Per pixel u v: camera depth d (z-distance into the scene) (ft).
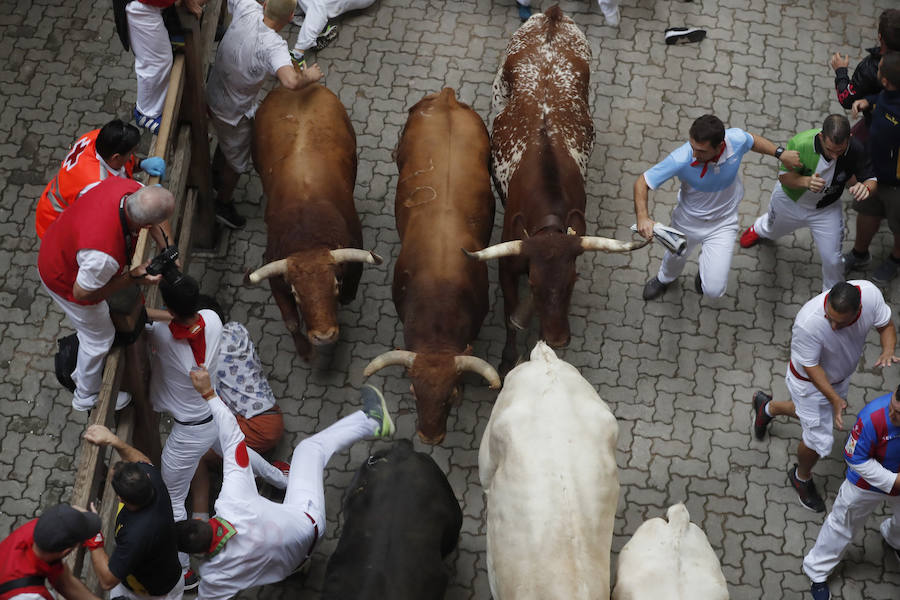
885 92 22.70
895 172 23.36
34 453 22.95
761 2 31.55
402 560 17.40
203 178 24.54
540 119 23.49
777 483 22.94
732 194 22.77
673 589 15.64
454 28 30.78
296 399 23.85
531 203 21.85
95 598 15.28
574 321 25.25
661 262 26.32
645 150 28.30
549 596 15.70
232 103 24.07
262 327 24.91
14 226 26.04
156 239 18.13
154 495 15.80
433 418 19.97
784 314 25.52
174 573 16.75
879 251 26.61
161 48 21.65
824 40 30.73
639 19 31.07
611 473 17.47
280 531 18.11
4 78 28.60
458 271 21.50
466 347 20.99
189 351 18.71
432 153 23.20
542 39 25.44
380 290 25.66
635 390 24.22
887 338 20.26
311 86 24.53
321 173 22.85
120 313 17.63
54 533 13.65
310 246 21.38
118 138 18.12
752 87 29.60
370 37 30.42
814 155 22.22
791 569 21.75
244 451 18.04
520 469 16.92
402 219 23.11
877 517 22.41
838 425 20.11
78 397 19.27
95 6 30.25
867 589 21.48
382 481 18.47
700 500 22.62
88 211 16.30
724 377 24.47
